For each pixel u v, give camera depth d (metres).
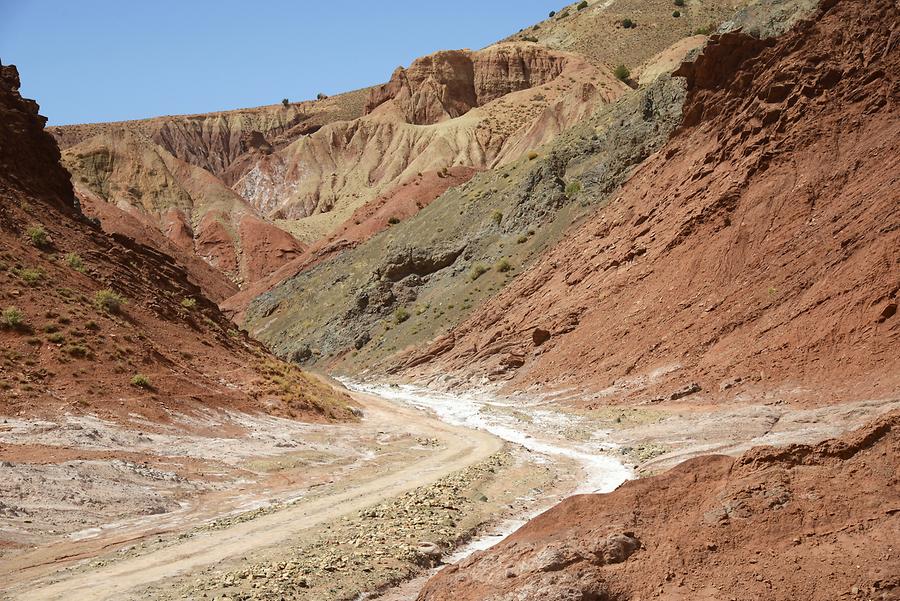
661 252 47.81
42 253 38.66
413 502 21.19
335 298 98.56
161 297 44.00
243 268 145.12
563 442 33.72
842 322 30.77
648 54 185.50
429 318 76.00
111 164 169.50
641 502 12.01
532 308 59.09
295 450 31.70
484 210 88.88
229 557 16.84
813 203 39.06
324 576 15.16
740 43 51.19
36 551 17.84
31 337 32.47
